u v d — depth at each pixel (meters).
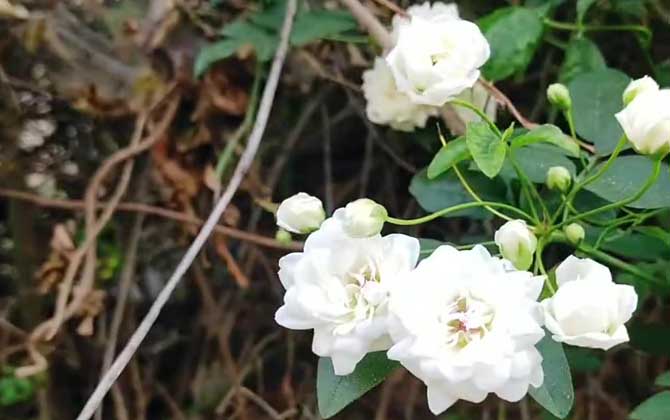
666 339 0.30
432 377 0.20
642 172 0.26
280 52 0.30
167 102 0.34
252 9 0.34
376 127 0.37
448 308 0.21
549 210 0.28
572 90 0.29
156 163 0.34
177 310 0.39
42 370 0.35
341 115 0.37
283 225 0.24
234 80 0.35
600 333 0.20
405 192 0.38
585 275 0.22
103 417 0.38
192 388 0.38
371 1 0.32
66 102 0.36
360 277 0.22
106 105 0.34
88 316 0.33
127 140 0.36
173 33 0.34
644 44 0.34
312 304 0.22
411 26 0.24
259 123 0.29
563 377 0.23
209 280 0.37
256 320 0.38
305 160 0.39
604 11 0.35
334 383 0.23
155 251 0.37
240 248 0.37
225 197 0.28
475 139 0.24
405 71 0.24
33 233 0.37
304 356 0.39
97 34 0.34
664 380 0.25
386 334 0.22
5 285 0.39
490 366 0.20
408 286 0.21
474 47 0.24
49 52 0.34
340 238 0.22
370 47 0.34
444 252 0.22
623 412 0.35
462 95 0.30
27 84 0.35
